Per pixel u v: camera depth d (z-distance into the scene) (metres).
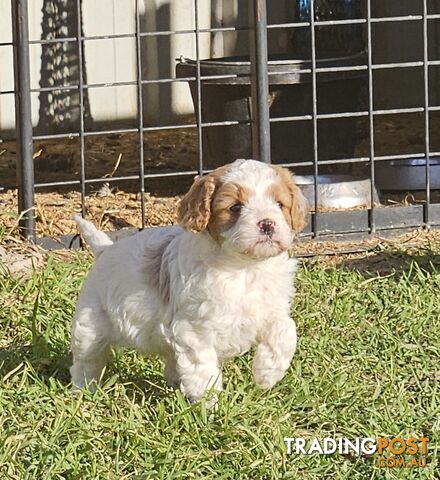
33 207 9.18
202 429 5.79
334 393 6.38
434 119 13.64
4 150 12.14
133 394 6.31
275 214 5.64
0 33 12.70
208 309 5.86
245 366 6.74
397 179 10.67
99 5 12.98
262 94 9.16
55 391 6.27
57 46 12.91
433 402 6.34
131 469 5.55
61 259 8.92
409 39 14.07
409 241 9.45
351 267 8.87
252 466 5.54
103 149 12.52
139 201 10.61
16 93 9.06
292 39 12.39
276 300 5.99
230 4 13.41
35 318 7.06
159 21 13.23
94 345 6.35
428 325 7.54
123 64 13.23
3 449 5.53
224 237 5.70
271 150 10.44
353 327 7.49
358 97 10.79
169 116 13.45
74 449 5.55
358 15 11.74
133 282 6.10
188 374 5.96
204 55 13.49
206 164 11.09
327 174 10.64
